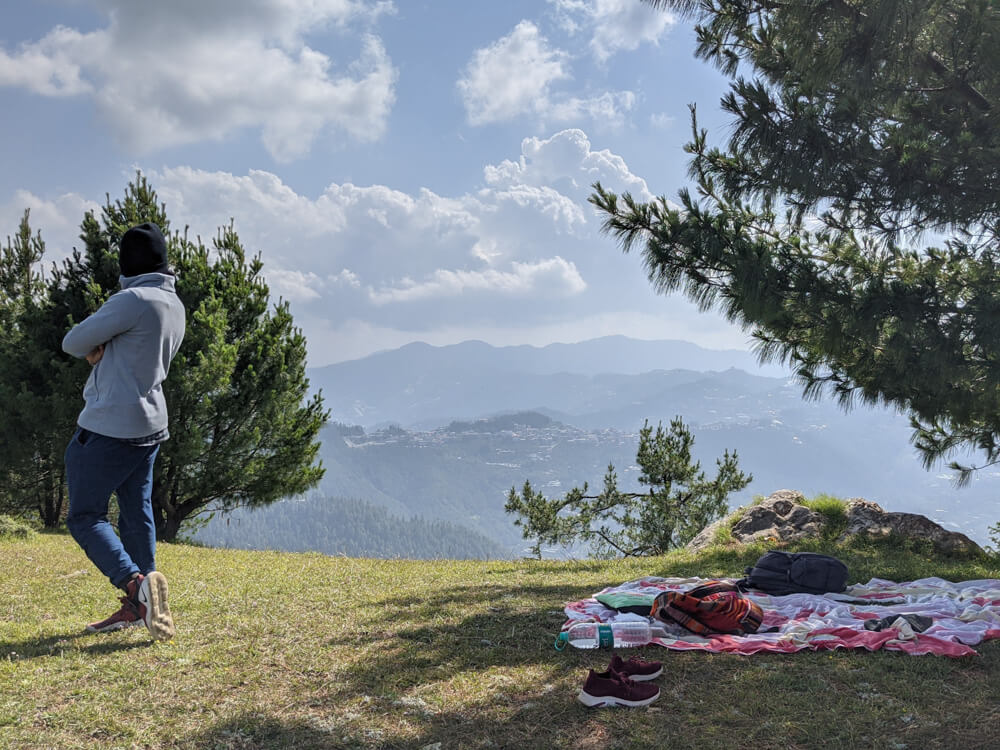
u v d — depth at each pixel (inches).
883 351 346.3
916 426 474.3
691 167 383.6
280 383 760.3
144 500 212.4
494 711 168.1
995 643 218.5
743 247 338.0
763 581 293.3
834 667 198.8
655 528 807.1
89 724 152.2
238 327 767.7
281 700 170.1
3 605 254.7
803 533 494.3
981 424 429.1
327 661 199.2
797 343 379.9
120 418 197.3
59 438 775.1
